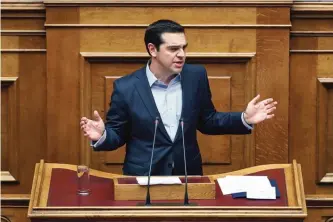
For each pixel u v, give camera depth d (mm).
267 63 12383
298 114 12555
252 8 12289
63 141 12508
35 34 12438
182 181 9117
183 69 10383
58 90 12430
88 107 12453
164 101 10273
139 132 10203
